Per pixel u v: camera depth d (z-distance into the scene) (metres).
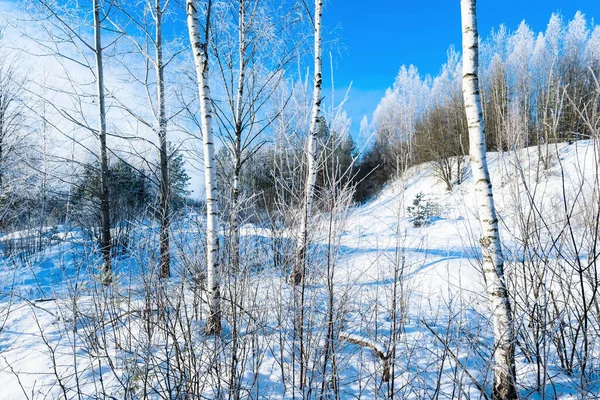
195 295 3.19
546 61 16.66
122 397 2.64
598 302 2.79
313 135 4.54
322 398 2.62
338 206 2.80
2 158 8.91
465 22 2.42
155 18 6.14
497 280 2.37
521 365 2.88
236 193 5.33
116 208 7.23
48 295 5.24
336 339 2.77
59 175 6.41
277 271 3.36
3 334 3.84
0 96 10.10
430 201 13.61
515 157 2.69
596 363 2.70
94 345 3.13
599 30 22.50
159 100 6.12
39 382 2.92
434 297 4.18
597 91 2.32
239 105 5.64
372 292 3.50
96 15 5.98
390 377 2.86
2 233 8.98
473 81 2.41
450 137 19.25
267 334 2.94
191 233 3.69
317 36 5.10
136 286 3.64
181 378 2.47
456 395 2.54
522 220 2.69
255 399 2.65
